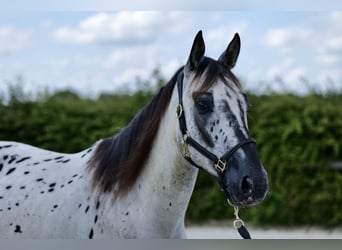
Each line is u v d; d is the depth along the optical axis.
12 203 4.02
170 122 3.54
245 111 3.39
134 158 3.62
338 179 9.80
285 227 9.94
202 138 3.35
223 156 3.27
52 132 10.11
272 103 10.05
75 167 4.02
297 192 9.87
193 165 3.48
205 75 3.40
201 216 10.20
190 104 3.42
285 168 9.88
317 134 9.85
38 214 3.88
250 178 3.18
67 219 3.76
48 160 4.26
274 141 9.92
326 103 10.06
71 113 10.20
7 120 10.09
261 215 9.91
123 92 10.64
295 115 9.89
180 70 3.68
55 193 3.91
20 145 4.61
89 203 3.73
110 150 3.81
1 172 4.30
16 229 3.94
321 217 9.86
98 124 10.13
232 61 3.66
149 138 3.62
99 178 3.74
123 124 10.08
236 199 3.23
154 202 3.55
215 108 3.32
